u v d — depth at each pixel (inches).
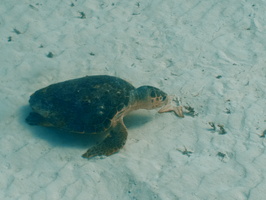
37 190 196.1
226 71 238.5
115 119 208.1
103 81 213.9
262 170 197.6
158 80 236.4
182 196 191.3
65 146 210.1
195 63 244.2
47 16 269.9
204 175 197.0
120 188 196.2
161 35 258.5
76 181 198.2
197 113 221.6
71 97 210.2
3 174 200.4
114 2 278.4
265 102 222.8
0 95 228.8
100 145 206.4
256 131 211.6
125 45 253.6
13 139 212.1
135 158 204.4
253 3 271.1
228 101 224.2
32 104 213.8
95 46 253.1
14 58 245.6
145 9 273.9
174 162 202.4
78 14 272.4
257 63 241.1
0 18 266.2
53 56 248.4
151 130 215.3
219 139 209.9
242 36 255.4
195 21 265.1
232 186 193.5
